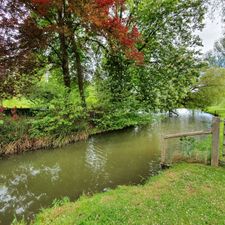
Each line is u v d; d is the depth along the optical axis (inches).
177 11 589.9
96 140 436.8
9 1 398.0
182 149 259.1
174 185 199.2
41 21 494.9
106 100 524.1
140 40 529.0
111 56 557.3
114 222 147.1
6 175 290.8
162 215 153.7
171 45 599.2
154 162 307.0
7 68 398.9
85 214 161.9
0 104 423.2
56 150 375.6
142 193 190.7
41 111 414.3
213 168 234.4
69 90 458.3
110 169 290.5
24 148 360.2
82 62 577.9
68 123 411.5
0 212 206.5
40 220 168.7
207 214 153.4
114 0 419.8
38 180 271.6
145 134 497.0
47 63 512.7
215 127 239.5
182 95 641.0
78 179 267.1
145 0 586.6
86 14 398.0
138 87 581.6
